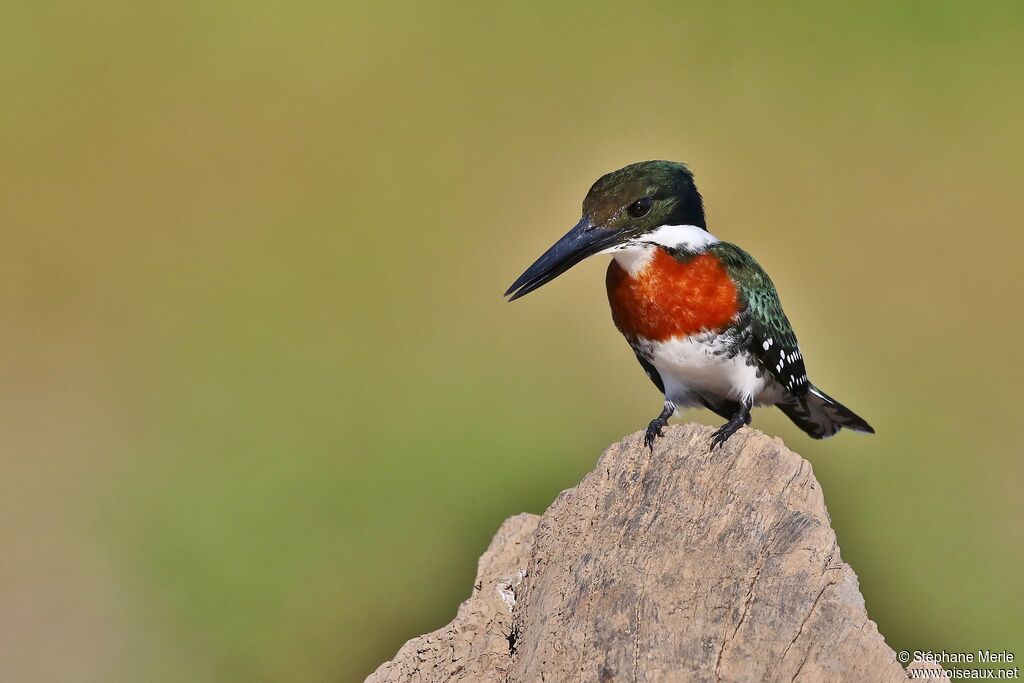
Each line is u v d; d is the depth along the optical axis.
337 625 12.71
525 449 15.20
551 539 5.89
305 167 20.02
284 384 16.42
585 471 15.10
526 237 18.97
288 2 22.14
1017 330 16.89
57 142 20.16
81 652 12.38
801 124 19.30
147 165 20.02
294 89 21.31
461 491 14.45
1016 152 18.86
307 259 18.72
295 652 12.50
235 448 15.27
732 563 5.32
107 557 13.49
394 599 12.94
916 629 12.30
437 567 13.54
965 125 19.38
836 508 13.77
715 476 5.65
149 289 18.31
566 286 16.34
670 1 22.17
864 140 19.45
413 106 20.84
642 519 5.60
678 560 5.39
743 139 19.73
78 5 22.17
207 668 12.18
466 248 18.95
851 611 5.17
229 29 21.56
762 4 22.11
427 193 19.67
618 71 20.73
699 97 20.02
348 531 13.71
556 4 22.03
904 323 17.08
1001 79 20.28
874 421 15.73
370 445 15.35
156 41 21.67
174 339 17.36
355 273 18.30
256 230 19.16
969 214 18.31
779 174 18.92
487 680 6.08
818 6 21.84
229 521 13.97
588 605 5.40
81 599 12.95
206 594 12.89
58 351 17.23
